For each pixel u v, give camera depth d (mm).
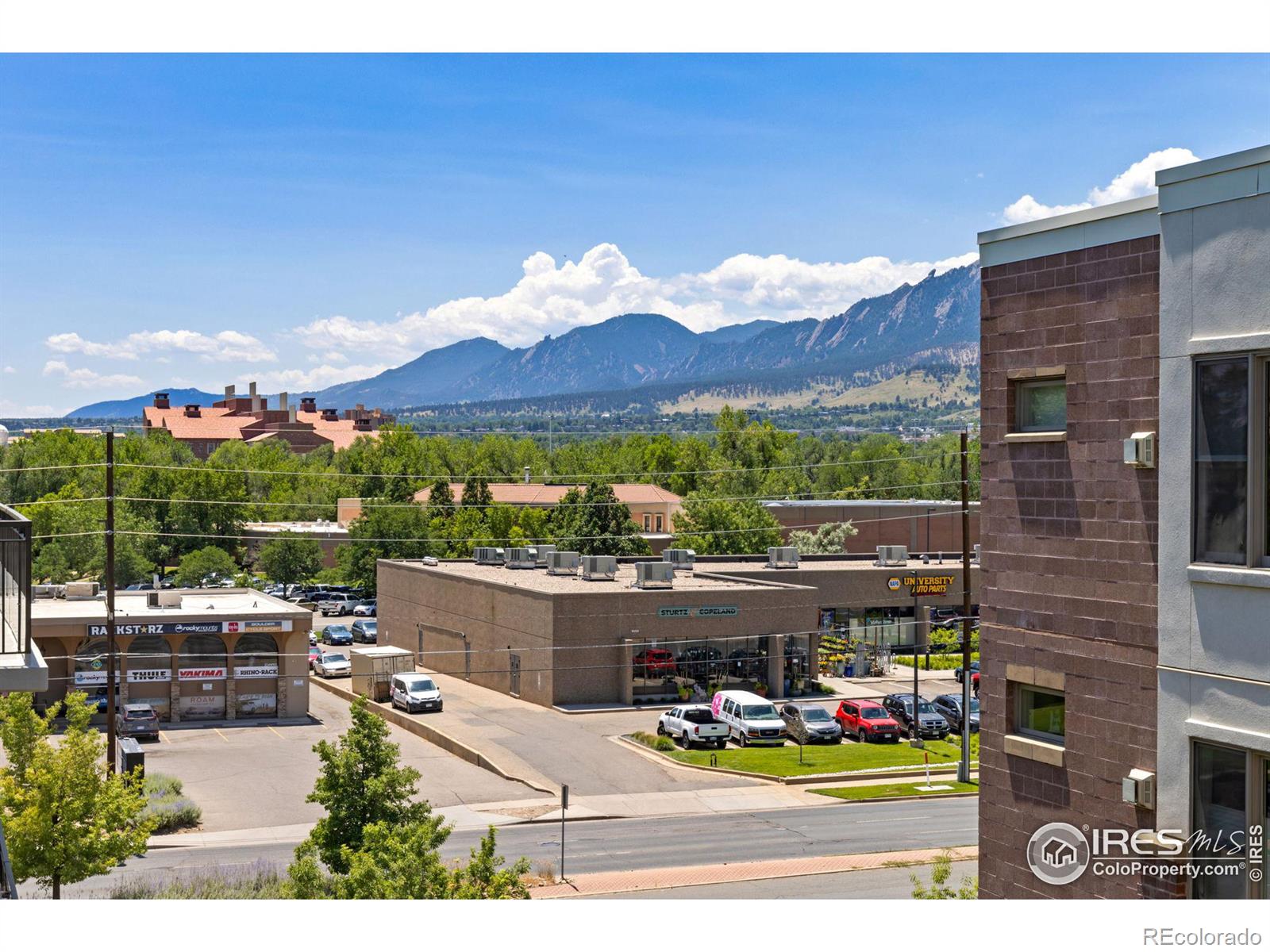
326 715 57844
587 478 109938
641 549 97125
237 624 55688
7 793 24844
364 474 138375
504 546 103000
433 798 41344
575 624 56906
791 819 38969
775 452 156875
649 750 48469
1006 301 13797
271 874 30078
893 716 53844
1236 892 10891
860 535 101562
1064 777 13016
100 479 129625
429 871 19609
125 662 54625
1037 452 13398
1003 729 13805
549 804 40656
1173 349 11484
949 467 173125
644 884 30781
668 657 58219
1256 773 10750
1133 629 12219
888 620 72562
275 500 139250
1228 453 10992
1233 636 10914
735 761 46562
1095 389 12664
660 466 171000
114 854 25484
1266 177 10586
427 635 71625
